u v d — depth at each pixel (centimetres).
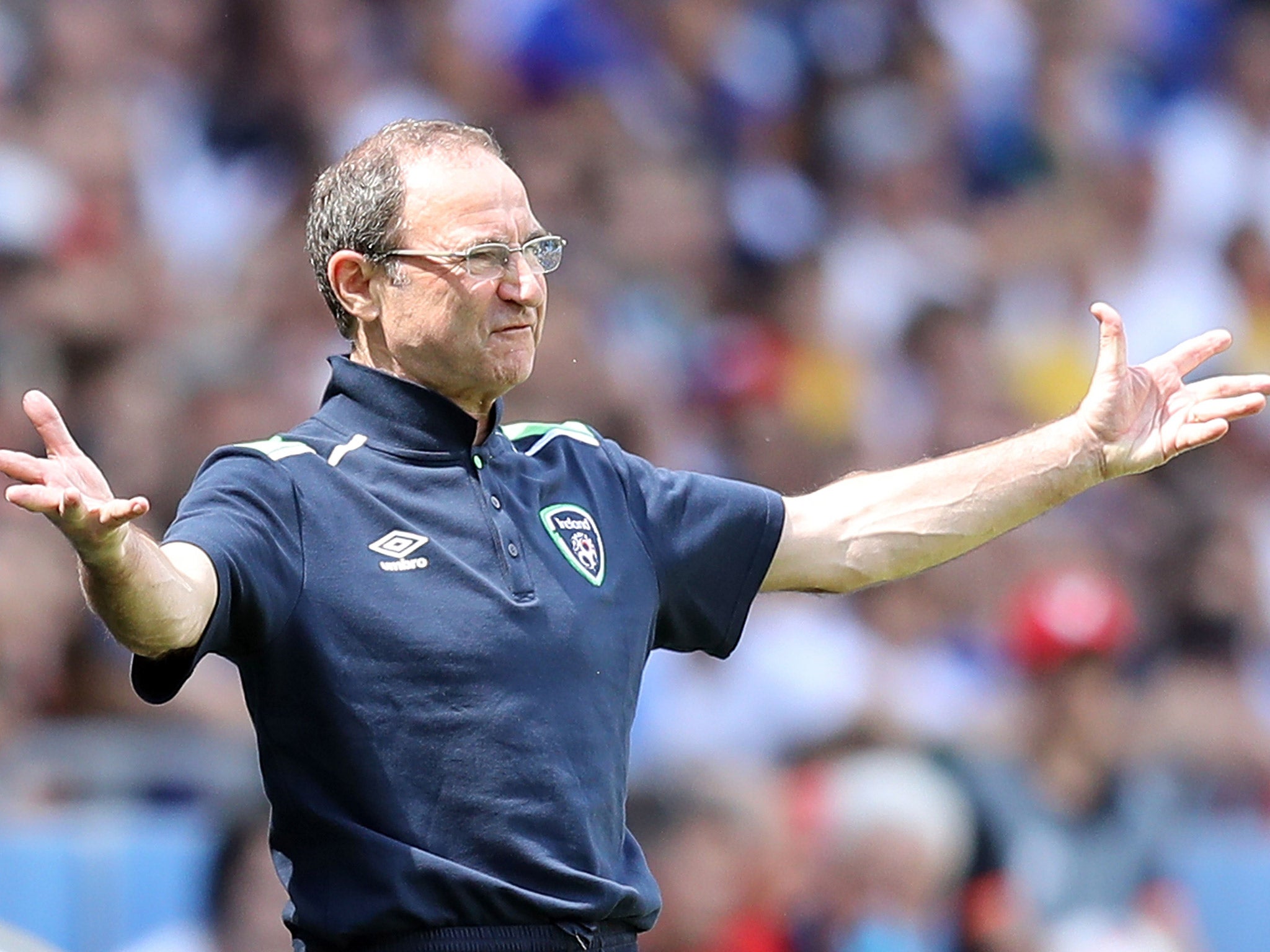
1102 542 3562
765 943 2222
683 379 3603
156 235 3350
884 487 1364
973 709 3034
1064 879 2631
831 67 4356
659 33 4147
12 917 2141
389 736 1156
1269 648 3559
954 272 4156
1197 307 4394
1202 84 4869
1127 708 2956
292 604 1159
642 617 1248
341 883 1157
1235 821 2953
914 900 2355
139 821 2241
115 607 1052
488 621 1172
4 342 2958
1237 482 3838
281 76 3588
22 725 2406
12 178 3206
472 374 1214
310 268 3262
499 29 3925
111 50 3541
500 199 1220
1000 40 4616
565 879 1160
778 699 2947
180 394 2905
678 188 3816
